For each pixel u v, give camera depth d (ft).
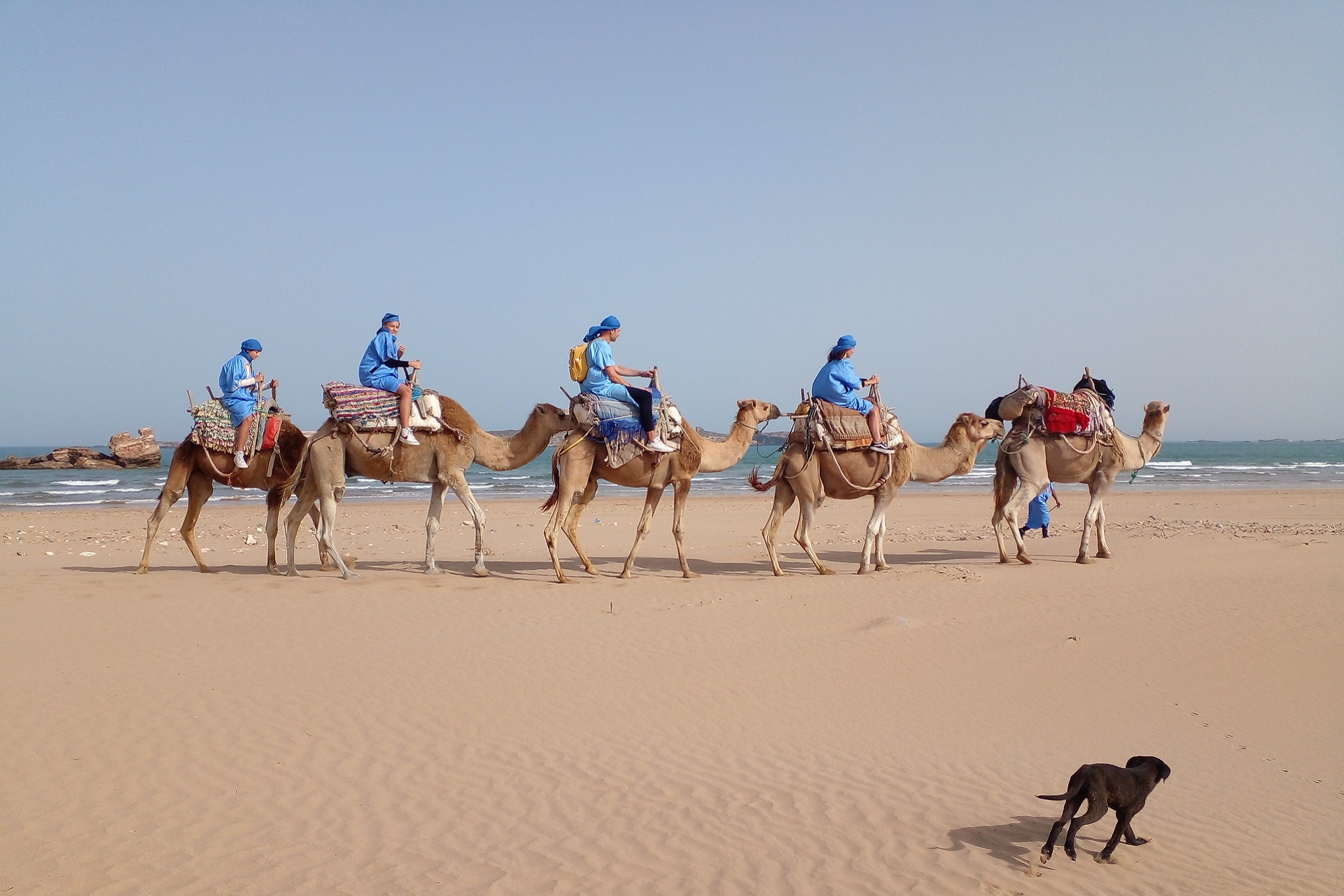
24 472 208.23
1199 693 28.02
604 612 37.42
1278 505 102.47
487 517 94.17
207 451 45.91
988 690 28.19
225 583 43.75
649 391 44.73
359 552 62.59
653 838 18.44
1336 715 26.40
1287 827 19.58
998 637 33.19
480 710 25.82
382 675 28.60
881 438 47.34
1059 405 49.83
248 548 65.31
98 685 27.22
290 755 22.48
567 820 19.22
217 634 33.27
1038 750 23.61
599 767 22.08
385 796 20.36
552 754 22.88
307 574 47.65
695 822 19.15
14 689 26.73
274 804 19.92
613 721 25.25
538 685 27.94
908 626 34.22
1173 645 32.17
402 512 100.07
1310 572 43.14
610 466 44.96
